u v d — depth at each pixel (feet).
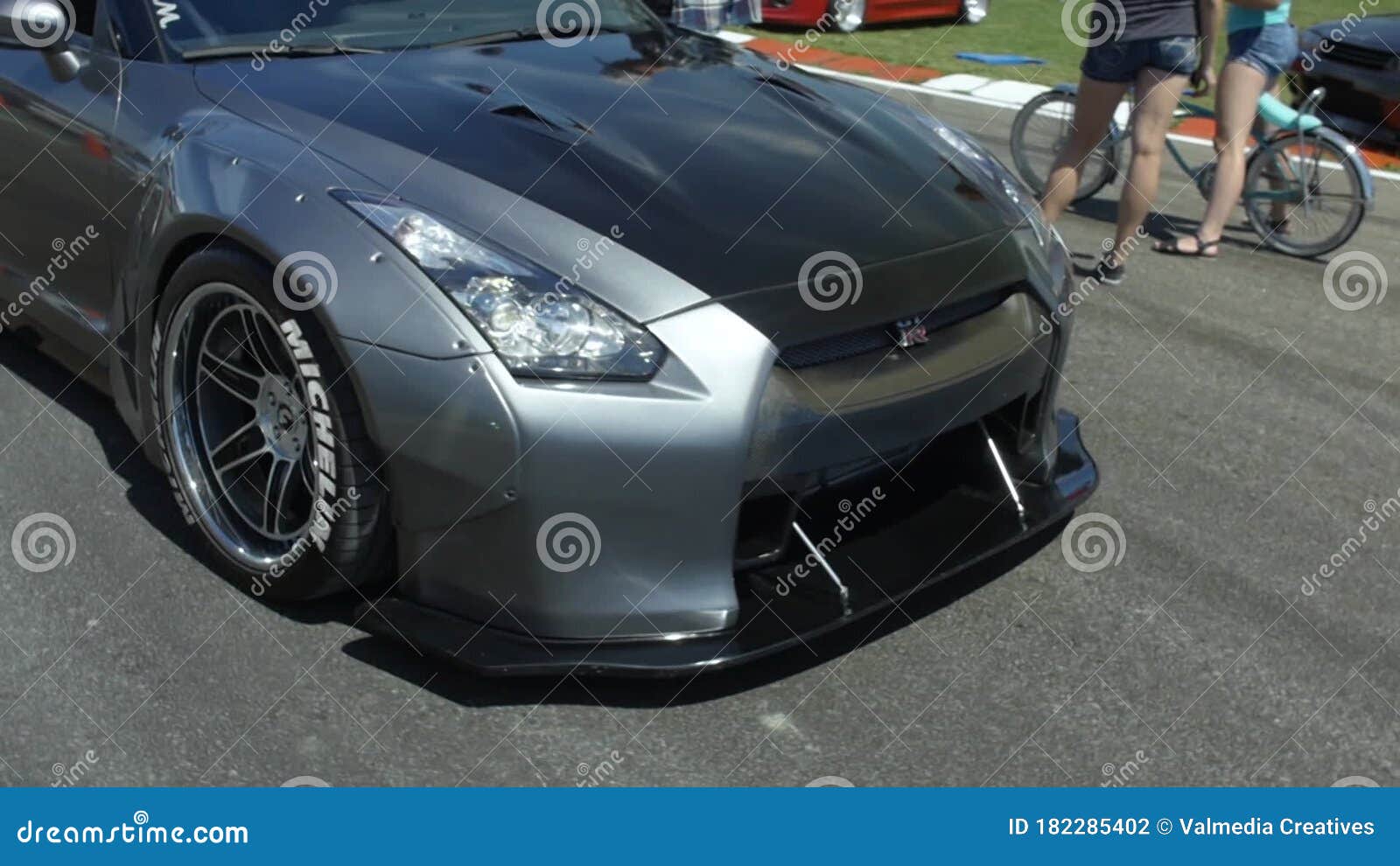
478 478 6.89
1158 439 11.03
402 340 6.91
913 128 9.65
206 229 7.65
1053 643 8.07
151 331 8.37
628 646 7.11
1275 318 14.39
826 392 7.22
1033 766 7.03
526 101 8.66
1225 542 9.38
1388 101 22.81
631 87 9.20
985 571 8.84
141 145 8.54
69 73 9.32
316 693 7.33
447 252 7.05
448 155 7.74
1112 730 7.34
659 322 6.95
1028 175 19.38
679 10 25.23
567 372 6.80
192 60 9.06
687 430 6.84
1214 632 8.27
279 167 7.65
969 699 7.54
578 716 7.25
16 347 11.52
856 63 29.35
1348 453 10.98
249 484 8.15
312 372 7.16
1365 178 16.33
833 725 7.27
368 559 7.51
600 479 6.84
